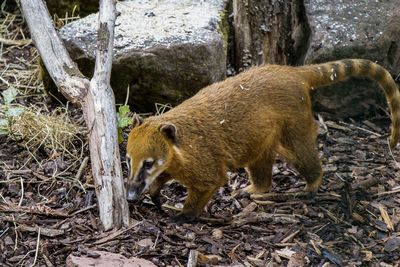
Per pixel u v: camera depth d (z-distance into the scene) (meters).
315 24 7.95
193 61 7.63
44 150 7.17
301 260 5.82
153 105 7.86
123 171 6.79
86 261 5.39
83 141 7.26
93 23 7.99
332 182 6.93
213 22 8.01
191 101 6.27
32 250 5.77
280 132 6.41
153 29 7.85
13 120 7.35
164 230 6.00
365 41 7.82
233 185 6.92
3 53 8.99
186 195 6.70
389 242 6.10
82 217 6.19
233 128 6.18
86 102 6.41
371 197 6.72
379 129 7.87
